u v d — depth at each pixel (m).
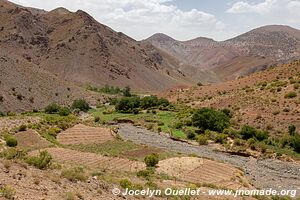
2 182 17.05
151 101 123.25
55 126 75.69
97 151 56.66
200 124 81.88
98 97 194.00
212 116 80.75
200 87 139.00
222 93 117.00
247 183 43.47
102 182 24.09
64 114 115.12
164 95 148.62
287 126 75.25
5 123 70.38
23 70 179.62
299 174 53.25
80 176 22.50
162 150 62.25
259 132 71.75
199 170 45.62
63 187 19.39
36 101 159.75
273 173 53.12
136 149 61.50
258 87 105.06
